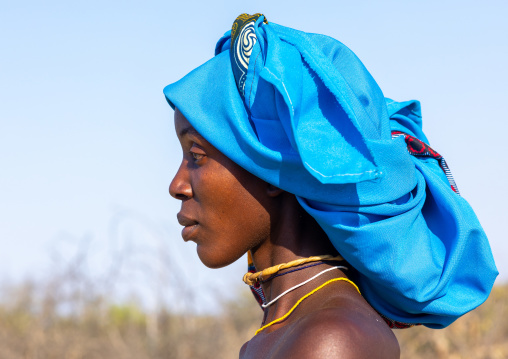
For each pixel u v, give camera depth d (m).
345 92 1.90
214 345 8.00
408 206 1.95
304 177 1.91
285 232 2.07
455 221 2.02
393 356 1.81
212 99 2.05
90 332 8.25
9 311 8.69
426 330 7.70
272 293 2.10
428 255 1.98
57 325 8.31
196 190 2.09
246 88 1.97
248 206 2.05
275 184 1.95
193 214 2.11
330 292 1.97
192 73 2.13
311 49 1.96
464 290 2.08
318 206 1.95
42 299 8.43
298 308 1.99
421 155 2.25
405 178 1.93
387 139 2.03
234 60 2.02
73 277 8.27
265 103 1.95
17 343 8.14
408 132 2.36
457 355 7.41
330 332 1.72
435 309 2.01
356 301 1.92
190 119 2.05
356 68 2.08
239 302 8.38
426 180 2.08
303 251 2.06
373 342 1.74
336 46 2.10
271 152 1.90
